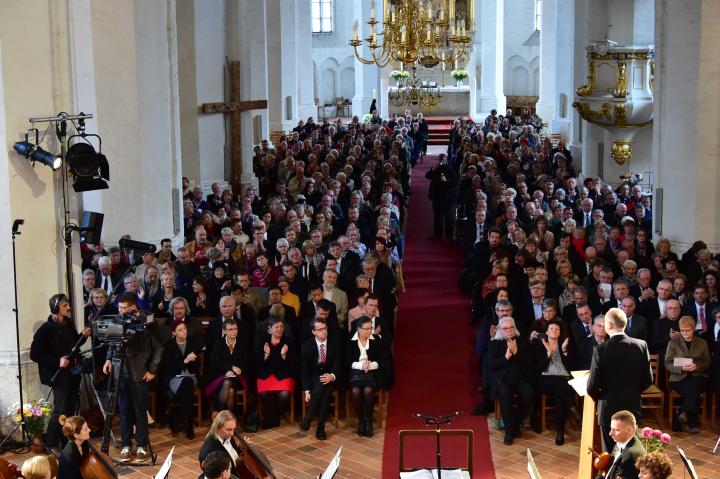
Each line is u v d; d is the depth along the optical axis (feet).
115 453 34.55
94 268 43.60
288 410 38.65
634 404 28.63
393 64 129.18
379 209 58.65
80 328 37.19
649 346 37.32
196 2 65.10
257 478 27.91
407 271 57.88
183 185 59.62
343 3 142.31
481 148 80.64
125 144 46.93
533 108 133.08
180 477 32.63
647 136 74.49
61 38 35.32
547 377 35.45
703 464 32.73
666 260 44.52
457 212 62.23
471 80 128.77
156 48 47.73
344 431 36.60
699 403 35.29
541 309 40.24
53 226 35.81
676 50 47.65
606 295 40.24
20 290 35.01
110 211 47.19
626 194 62.23
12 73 34.19
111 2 45.91
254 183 72.59
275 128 104.53
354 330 36.86
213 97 67.36
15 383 35.04
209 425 37.22
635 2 71.87
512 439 35.04
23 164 34.73
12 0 34.24
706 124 47.14
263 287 43.60
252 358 37.60
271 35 102.83
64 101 35.76
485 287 42.60
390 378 39.24
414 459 33.81
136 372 33.94
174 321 36.88
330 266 41.32
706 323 38.19
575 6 81.10
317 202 62.80
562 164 70.59
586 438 29.71
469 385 40.63
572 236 49.83
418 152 103.35
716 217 47.75
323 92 144.25
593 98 69.82
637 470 25.00
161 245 45.80
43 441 34.81
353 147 82.28
